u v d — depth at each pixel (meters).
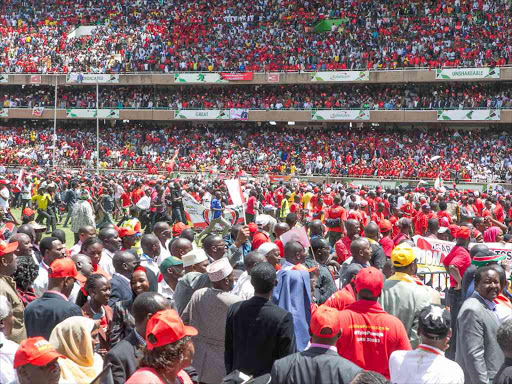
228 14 66.88
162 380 4.31
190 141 60.59
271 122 62.19
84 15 72.38
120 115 63.19
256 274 6.06
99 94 65.88
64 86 67.69
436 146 52.72
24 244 9.21
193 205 23.45
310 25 63.78
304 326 7.20
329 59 58.59
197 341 6.80
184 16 68.25
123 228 10.45
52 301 6.47
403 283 6.88
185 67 62.50
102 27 70.19
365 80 56.25
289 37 62.44
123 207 27.92
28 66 66.06
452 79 53.34
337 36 60.53
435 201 22.97
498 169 48.25
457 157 50.66
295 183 38.38
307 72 58.09
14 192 32.94
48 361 4.36
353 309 5.98
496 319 6.25
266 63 60.38
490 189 39.03
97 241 9.22
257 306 6.03
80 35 71.44
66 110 64.31
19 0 74.62
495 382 5.02
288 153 55.72
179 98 63.34
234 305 6.20
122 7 71.88
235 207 23.53
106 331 6.56
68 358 5.37
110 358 5.36
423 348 5.31
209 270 6.82
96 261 9.19
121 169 56.34
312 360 5.08
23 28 71.94
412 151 52.69
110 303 7.64
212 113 60.75
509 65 51.66
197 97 63.03
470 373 6.15
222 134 61.12
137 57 64.88
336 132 58.19
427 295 6.79
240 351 6.00
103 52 66.50
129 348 5.46
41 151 60.78
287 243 8.40
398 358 5.36
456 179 46.88
